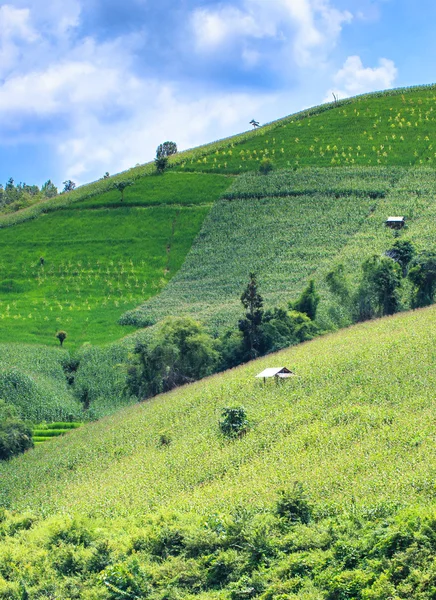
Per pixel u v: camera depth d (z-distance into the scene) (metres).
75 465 80.50
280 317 111.25
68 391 115.69
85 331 139.88
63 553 51.22
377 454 57.88
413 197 168.00
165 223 182.62
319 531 46.38
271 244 161.00
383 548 41.66
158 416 86.38
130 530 53.78
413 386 71.69
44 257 175.12
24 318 147.50
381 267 115.00
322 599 39.50
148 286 158.38
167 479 68.00
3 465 85.56
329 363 84.25
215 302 141.12
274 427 71.88
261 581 42.81
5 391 107.25
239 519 50.47
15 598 47.09
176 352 105.00
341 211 167.88
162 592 44.34
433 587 37.22
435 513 42.12
